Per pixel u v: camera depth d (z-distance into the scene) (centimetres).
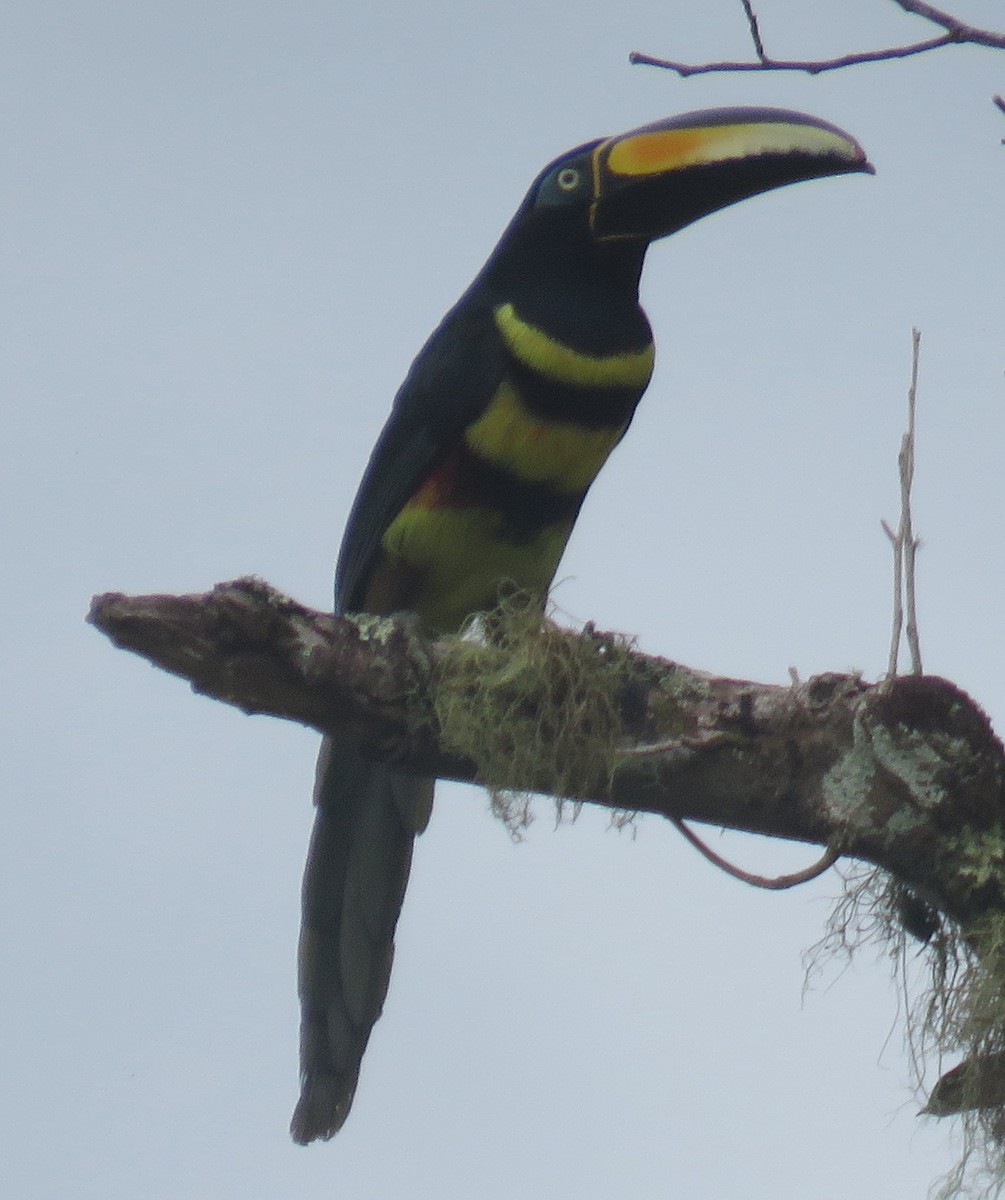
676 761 856
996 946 809
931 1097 843
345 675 855
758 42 839
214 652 827
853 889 866
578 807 885
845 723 833
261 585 829
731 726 850
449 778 914
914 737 821
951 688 824
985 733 825
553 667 872
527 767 877
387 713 874
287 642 838
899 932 855
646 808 877
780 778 843
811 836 847
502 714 876
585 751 869
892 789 820
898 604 834
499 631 919
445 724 875
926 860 820
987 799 816
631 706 872
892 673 827
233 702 855
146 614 815
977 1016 812
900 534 839
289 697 855
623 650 883
